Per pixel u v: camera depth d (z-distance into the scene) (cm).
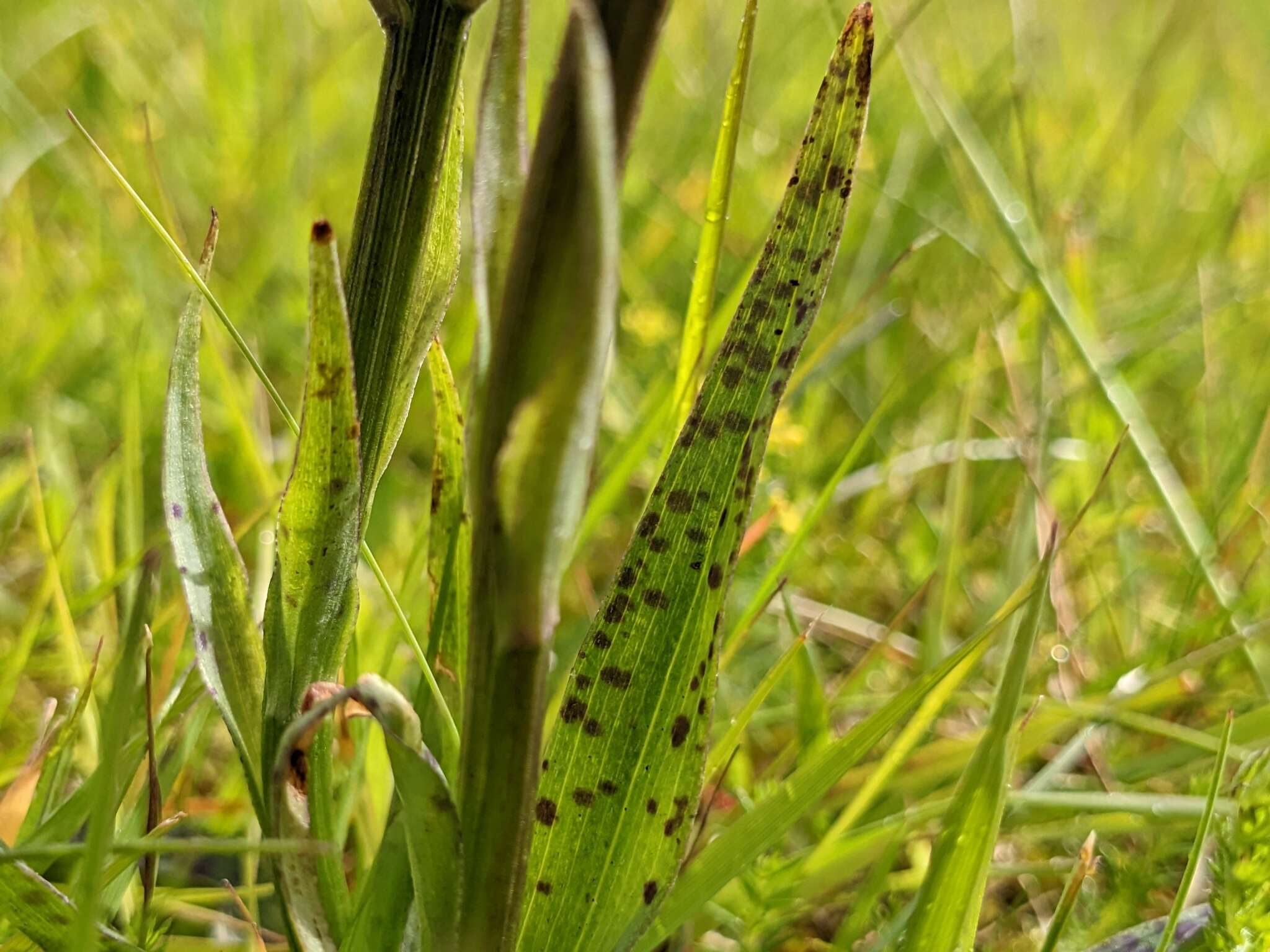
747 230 53
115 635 25
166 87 56
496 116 12
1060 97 68
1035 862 25
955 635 34
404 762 13
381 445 15
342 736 15
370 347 14
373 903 16
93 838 12
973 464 40
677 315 48
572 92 12
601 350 12
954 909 16
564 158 12
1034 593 16
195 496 15
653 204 54
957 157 45
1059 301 34
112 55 57
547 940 15
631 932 15
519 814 13
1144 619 33
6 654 26
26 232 42
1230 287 47
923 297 51
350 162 55
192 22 62
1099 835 24
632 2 12
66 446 33
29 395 35
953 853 16
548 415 12
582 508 12
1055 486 37
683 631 15
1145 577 37
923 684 17
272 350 41
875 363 46
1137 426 32
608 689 15
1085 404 40
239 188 48
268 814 15
